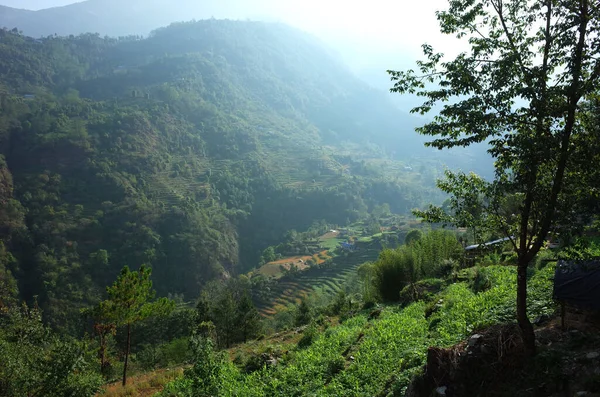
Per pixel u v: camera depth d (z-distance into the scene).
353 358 15.28
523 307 8.59
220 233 132.12
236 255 134.25
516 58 7.47
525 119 7.91
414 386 9.28
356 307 33.53
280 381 15.45
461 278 25.06
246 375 17.50
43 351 14.30
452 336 12.62
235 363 20.75
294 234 149.25
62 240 100.88
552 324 10.17
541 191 8.02
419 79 8.57
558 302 9.62
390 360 13.32
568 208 7.77
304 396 13.34
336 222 167.38
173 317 46.97
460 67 7.98
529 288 14.53
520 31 8.34
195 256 114.50
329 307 39.41
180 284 108.56
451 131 8.44
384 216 173.75
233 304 39.81
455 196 9.22
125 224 114.06
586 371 7.50
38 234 100.00
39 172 126.94
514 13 8.24
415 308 21.67
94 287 90.50
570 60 7.35
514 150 7.96
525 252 8.54
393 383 11.09
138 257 105.75
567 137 7.71
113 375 29.02
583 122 8.02
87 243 104.75
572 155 7.70
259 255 142.25
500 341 8.84
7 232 96.00
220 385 15.40
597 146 7.36
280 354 20.80
